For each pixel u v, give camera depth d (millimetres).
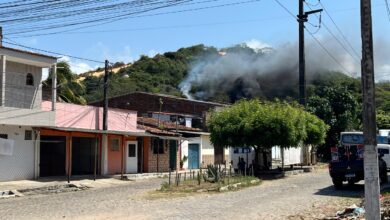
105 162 31078
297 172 34625
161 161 36625
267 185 24969
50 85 32938
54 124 27203
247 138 30766
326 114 52719
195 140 42875
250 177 27188
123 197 19906
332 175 22922
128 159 33188
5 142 24875
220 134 31453
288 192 21391
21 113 25391
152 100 53844
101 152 31000
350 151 23250
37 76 27562
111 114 32281
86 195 21141
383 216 13305
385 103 72438
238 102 33750
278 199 18672
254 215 14508
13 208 16734
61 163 29000
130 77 69938
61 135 28625
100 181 27422
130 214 14898
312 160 45438
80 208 16484
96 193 22016
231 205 16859
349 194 20578
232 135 31172
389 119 63250
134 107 54562
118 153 32438
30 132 26547
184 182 25391
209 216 14305
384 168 24703
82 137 30312
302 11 34562
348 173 22500
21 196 21141
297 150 47156
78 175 29484
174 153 39000
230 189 22453
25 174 26125
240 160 32594
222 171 27312
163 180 29547
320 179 28922
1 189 22141
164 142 37094
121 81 65625
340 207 16344
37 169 26750
